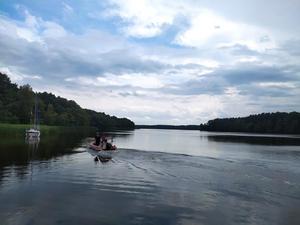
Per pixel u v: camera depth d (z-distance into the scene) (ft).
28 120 339.77
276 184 64.90
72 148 135.85
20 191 56.08
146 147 158.40
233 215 44.80
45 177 68.90
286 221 42.80
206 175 74.49
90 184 62.80
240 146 177.78
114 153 118.73
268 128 498.28
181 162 96.84
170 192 57.06
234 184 64.49
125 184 63.31
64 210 45.73
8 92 407.03
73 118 456.04
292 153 133.80
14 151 117.39
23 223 40.34
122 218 42.83
